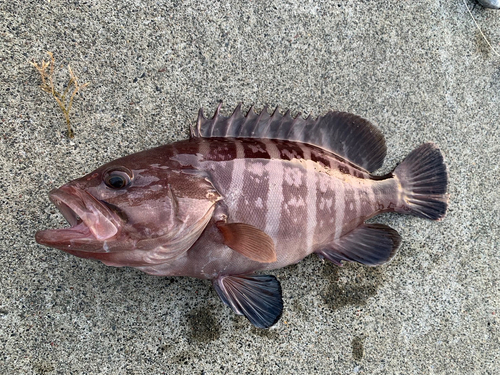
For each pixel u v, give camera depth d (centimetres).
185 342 35
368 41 40
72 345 33
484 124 42
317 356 37
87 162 35
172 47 37
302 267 38
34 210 34
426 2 41
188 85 37
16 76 34
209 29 37
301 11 39
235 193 31
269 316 34
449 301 40
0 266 33
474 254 41
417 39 41
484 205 42
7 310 33
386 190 38
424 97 41
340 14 40
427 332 40
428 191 39
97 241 28
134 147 36
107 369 34
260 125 35
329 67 39
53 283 34
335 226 35
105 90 35
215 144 32
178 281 35
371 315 39
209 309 36
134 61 36
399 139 41
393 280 39
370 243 37
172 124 36
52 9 35
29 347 33
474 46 42
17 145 34
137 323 34
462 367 40
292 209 33
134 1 36
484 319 41
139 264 30
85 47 35
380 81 40
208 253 32
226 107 38
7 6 34
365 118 40
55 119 35
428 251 40
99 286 34
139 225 29
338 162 36
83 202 28
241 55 38
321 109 39
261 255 31
